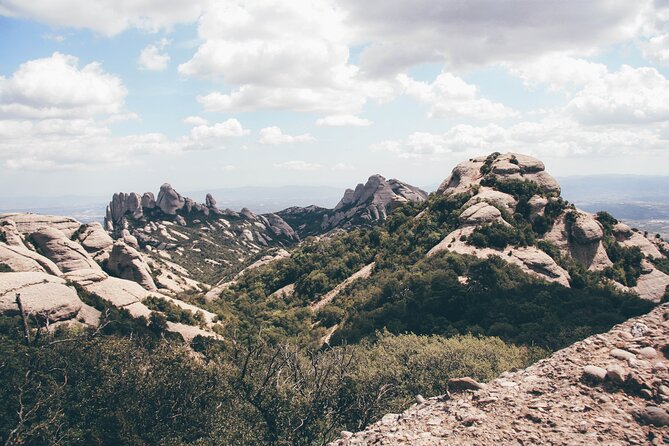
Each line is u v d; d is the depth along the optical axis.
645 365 10.31
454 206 104.25
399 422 11.46
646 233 110.25
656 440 7.99
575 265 83.81
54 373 34.34
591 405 9.48
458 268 74.25
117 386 29.23
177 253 185.38
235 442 25.00
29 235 91.19
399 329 58.81
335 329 75.06
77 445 27.09
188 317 70.12
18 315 52.03
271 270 118.94
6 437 27.66
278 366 31.47
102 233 112.62
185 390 29.09
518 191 104.06
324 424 26.70
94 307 62.25
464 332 53.59
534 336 46.66
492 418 10.02
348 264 106.19
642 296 83.56
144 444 25.30
